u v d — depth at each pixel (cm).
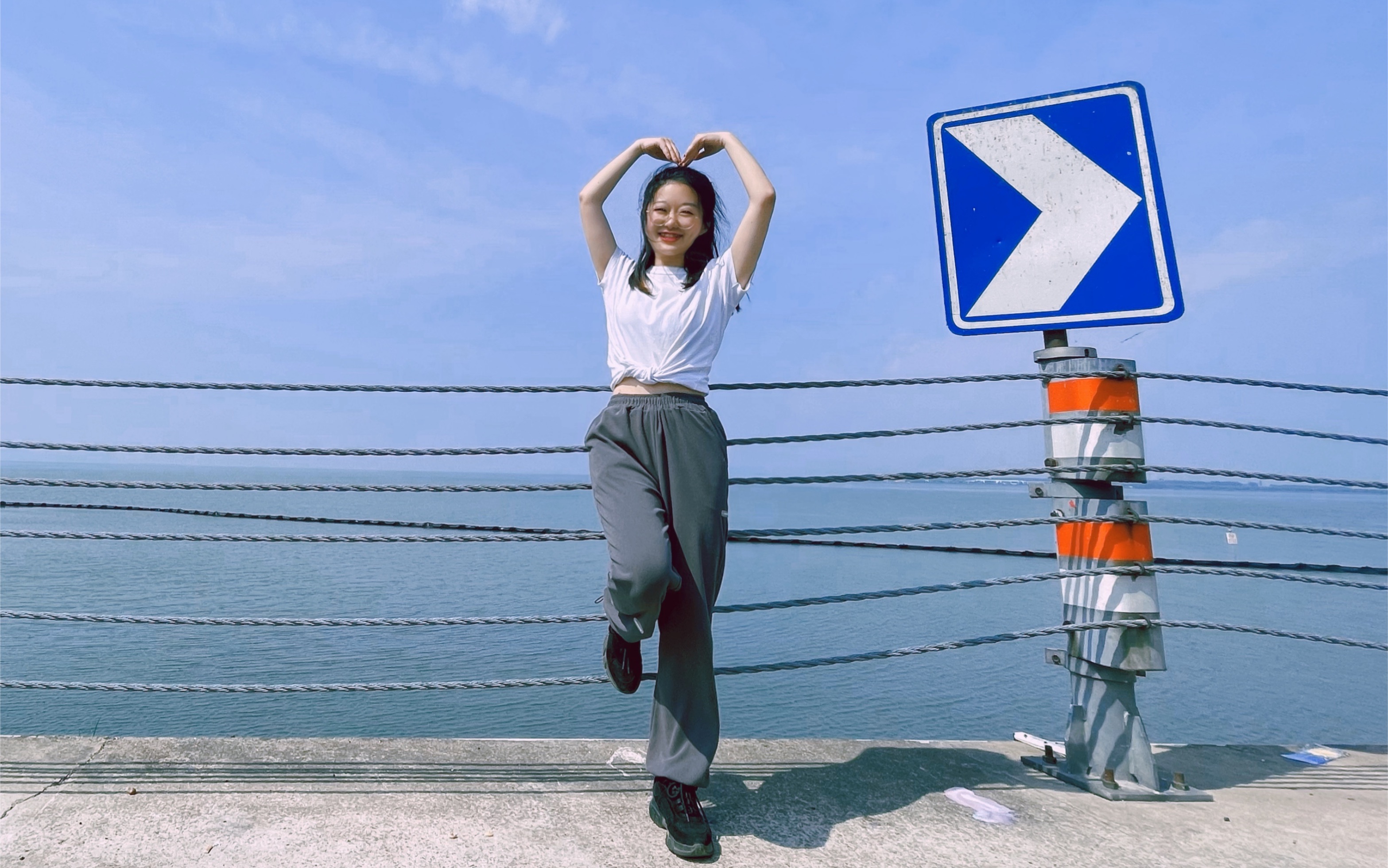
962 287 218
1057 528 207
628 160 176
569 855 140
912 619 2530
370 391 201
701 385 155
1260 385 209
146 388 192
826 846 149
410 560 4222
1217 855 155
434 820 151
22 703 1532
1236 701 1506
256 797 158
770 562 3919
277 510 8250
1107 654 188
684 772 143
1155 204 201
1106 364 195
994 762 206
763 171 165
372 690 162
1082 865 148
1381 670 1791
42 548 4422
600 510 150
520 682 166
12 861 129
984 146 219
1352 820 176
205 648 1925
